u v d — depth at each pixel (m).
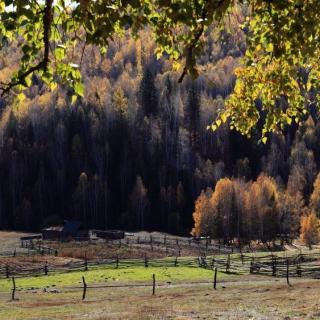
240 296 30.98
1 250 85.75
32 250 84.19
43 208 161.88
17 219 155.25
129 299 33.09
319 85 8.83
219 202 123.75
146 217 153.25
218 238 122.12
